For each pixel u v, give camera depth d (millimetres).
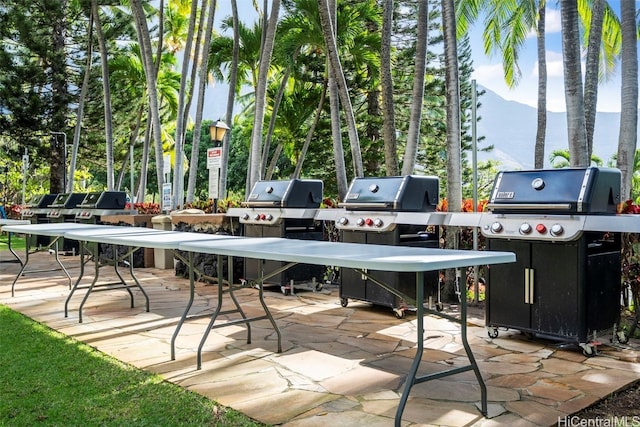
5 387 2520
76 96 15133
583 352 3131
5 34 14344
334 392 2482
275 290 5566
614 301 3299
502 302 3438
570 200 3031
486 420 2150
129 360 3000
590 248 3221
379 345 3359
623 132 6078
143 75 14805
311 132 13656
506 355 3125
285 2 12516
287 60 10180
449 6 4828
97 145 16703
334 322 4039
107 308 4562
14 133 14914
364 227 4348
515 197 3293
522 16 13953
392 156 5719
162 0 12102
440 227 5039
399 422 2018
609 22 12531
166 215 7570
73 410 2234
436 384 2598
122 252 7727
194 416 2174
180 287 5766
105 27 14758
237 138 25141
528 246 3295
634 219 2801
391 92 5762
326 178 15633
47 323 3971
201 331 3729
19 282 6082
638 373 2762
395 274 4156
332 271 6113
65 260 8422
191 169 9961
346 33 10383
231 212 5887
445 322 4012
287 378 2691
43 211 10484
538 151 12766
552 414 2213
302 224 5504
